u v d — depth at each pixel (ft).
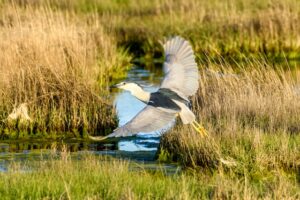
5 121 56.29
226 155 44.32
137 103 67.05
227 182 37.24
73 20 82.33
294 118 49.60
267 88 55.47
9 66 58.65
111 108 58.13
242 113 50.88
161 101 28.43
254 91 53.62
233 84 55.98
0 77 58.03
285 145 44.24
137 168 45.62
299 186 40.57
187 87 29.22
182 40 29.81
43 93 57.26
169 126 51.11
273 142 44.93
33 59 59.47
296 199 35.19
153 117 27.71
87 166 41.45
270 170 43.27
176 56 29.60
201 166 44.78
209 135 45.73
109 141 54.44
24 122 56.24
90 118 56.90
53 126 56.54
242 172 43.06
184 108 28.48
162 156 48.01
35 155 50.03
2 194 36.19
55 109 56.80
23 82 57.36
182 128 48.62
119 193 36.04
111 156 49.44
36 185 36.88
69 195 34.78
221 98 54.39
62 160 43.24
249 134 45.91
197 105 54.03
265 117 50.21
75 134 56.13
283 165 43.75
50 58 59.93
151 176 42.42
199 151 45.34
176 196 35.01
